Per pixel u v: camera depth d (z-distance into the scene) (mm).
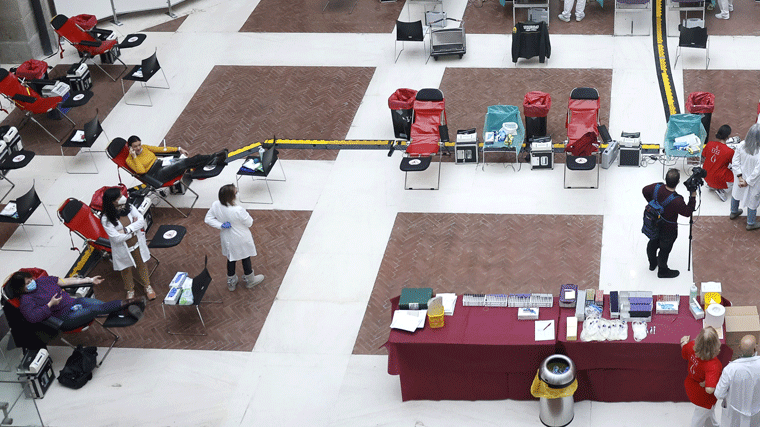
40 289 11391
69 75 18109
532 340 9953
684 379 10180
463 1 21031
